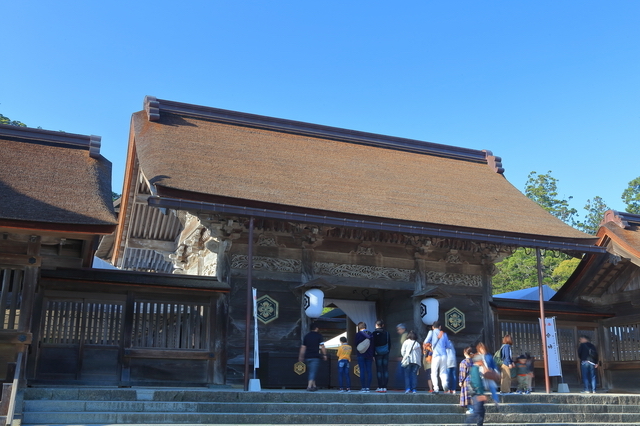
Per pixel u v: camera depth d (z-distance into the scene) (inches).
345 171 783.7
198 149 709.3
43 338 585.9
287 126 864.9
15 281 506.9
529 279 1796.3
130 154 751.1
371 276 737.0
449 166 929.5
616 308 836.0
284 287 689.6
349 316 821.2
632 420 562.9
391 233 740.7
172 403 448.8
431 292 719.7
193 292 646.5
